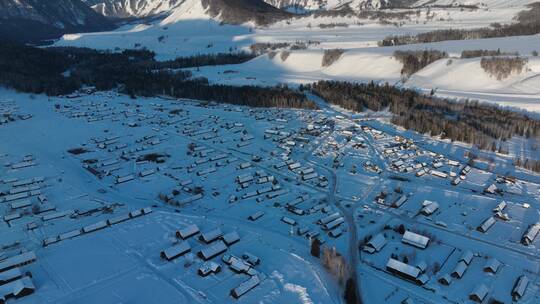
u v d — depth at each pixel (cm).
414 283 7956
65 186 12581
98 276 8069
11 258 8412
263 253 8812
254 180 12750
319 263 8462
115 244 9219
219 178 13025
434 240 9319
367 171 13388
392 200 11275
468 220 10212
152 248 9038
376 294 7662
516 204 10912
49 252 8919
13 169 13850
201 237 9250
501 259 8638
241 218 10562
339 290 7688
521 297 7475
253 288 7662
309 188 12219
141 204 11388
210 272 8106
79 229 9806
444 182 12438
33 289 7544
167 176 13262
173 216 10456
